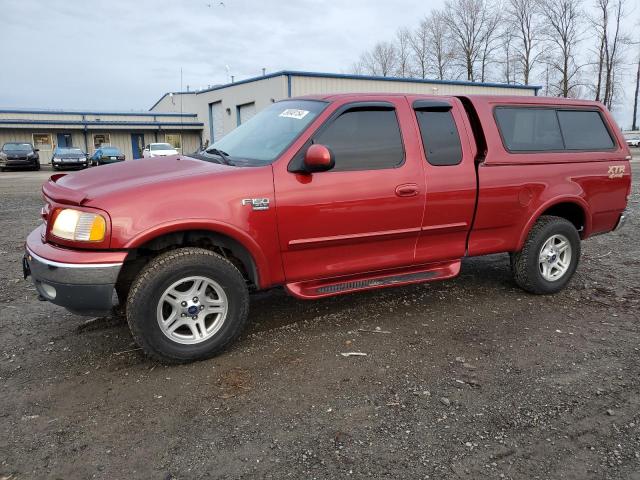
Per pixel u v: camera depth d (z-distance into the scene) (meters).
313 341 3.90
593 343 3.89
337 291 4.00
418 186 4.09
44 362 3.56
